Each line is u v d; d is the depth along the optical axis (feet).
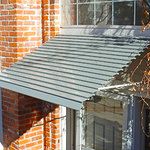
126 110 16.84
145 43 14.43
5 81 16.39
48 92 13.71
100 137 19.57
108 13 16.96
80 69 14.38
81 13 18.38
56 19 19.36
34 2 19.53
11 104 20.34
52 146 20.44
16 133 20.20
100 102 19.26
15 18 19.13
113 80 16.17
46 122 20.54
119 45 14.98
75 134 20.66
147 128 16.67
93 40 16.60
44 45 18.67
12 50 19.60
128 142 16.96
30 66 16.99
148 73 14.49
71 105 12.42
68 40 17.95
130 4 15.89
